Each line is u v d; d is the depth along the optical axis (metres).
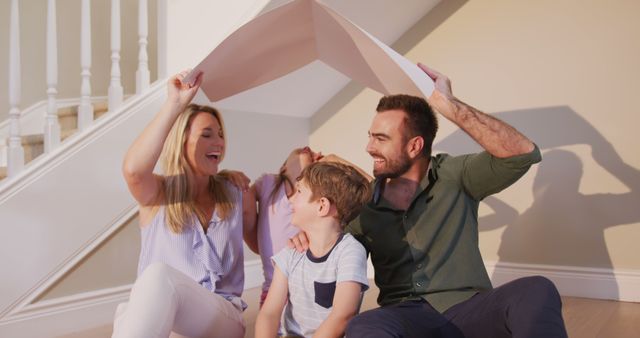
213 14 2.72
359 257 1.37
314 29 1.59
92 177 2.40
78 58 3.54
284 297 1.47
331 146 3.65
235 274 1.64
